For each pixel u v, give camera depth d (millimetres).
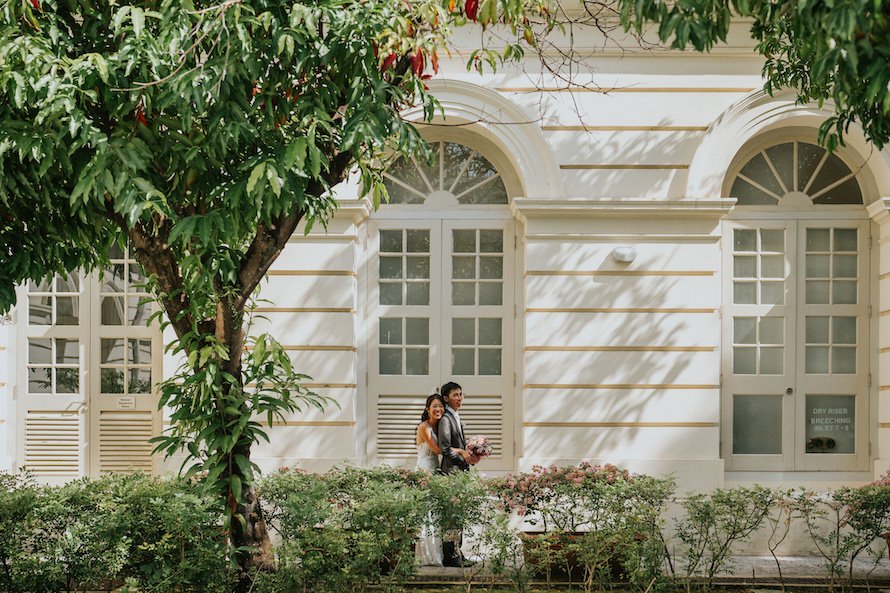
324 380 7934
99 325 8344
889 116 3963
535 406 7914
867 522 5945
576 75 8086
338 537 5043
